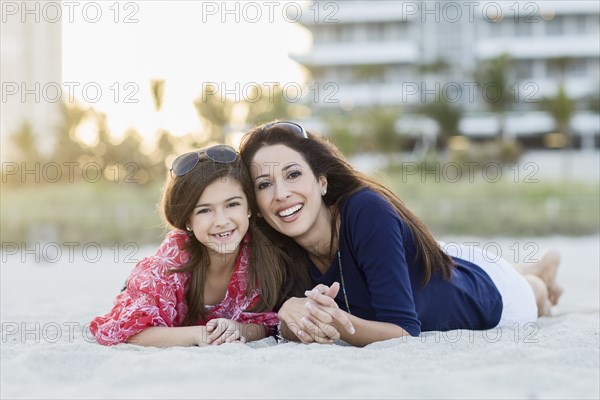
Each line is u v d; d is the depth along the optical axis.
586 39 56.00
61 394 2.52
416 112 47.44
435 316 3.85
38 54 30.20
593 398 2.41
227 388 2.52
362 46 56.56
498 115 49.66
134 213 20.06
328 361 2.92
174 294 3.63
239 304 3.75
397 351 3.13
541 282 4.94
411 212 3.83
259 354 3.03
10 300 6.65
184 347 3.29
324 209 3.74
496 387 2.52
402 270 3.52
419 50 56.19
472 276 4.07
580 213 20.53
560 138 50.81
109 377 2.74
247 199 3.59
